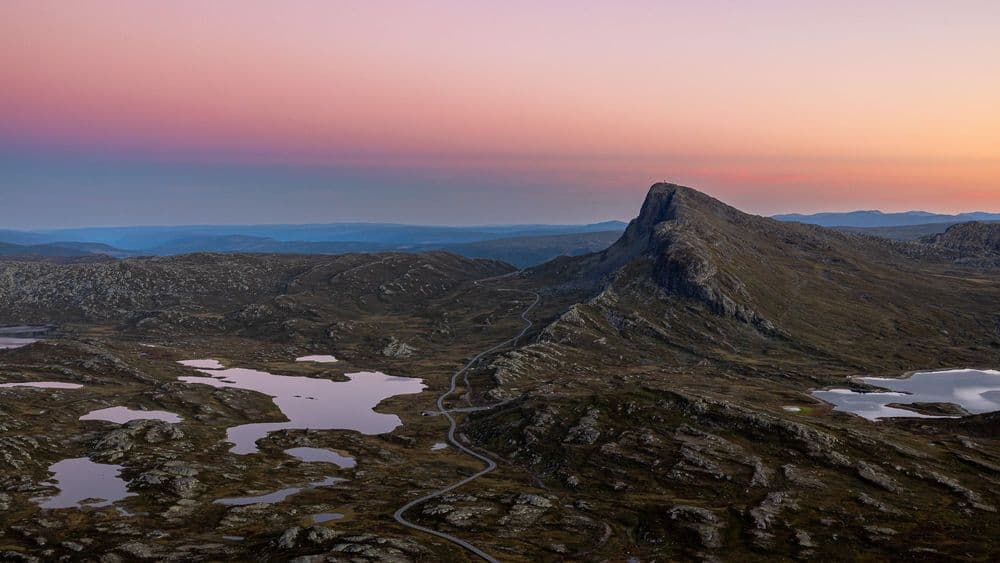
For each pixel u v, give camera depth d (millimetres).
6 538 139375
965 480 179375
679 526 159250
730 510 165625
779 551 144500
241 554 136500
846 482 180750
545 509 174000
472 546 148375
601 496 186000
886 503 165750
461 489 190875
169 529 150375
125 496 169500
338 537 143500
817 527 154375
